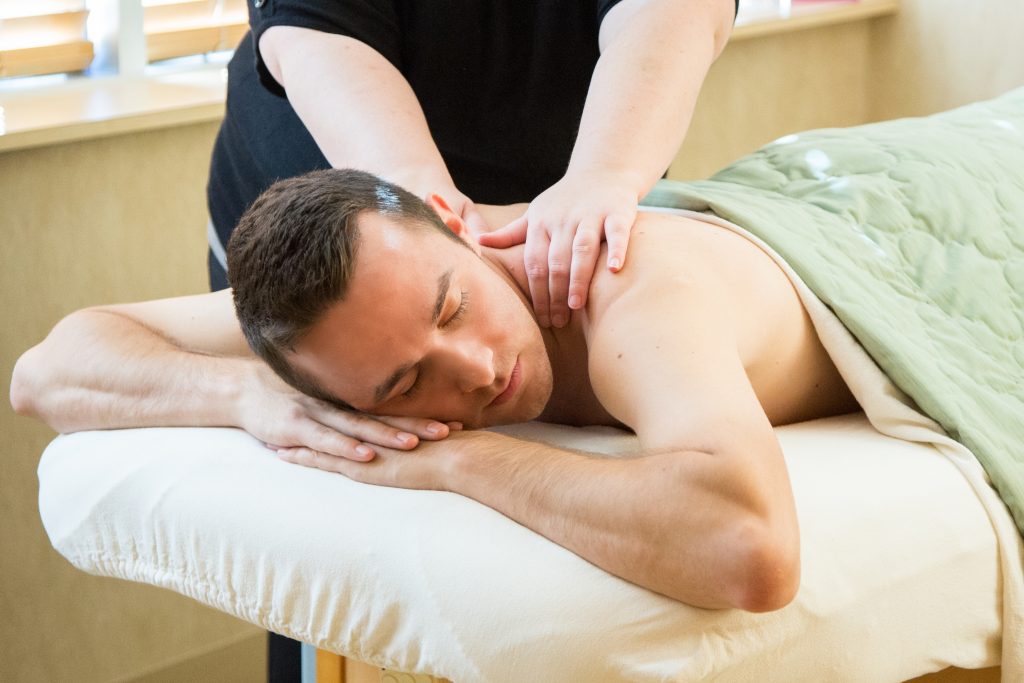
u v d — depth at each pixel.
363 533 0.99
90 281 2.04
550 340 1.20
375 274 1.00
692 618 0.90
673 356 1.02
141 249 2.09
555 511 0.95
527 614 0.91
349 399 1.06
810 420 1.31
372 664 1.01
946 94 2.88
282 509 1.04
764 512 0.89
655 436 0.97
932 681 1.17
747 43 2.77
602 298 1.11
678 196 1.34
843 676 0.98
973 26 2.78
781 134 2.90
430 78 1.53
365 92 1.37
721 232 1.24
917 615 1.03
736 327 1.13
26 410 1.29
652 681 0.89
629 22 1.37
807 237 1.31
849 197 1.42
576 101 1.57
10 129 1.88
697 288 1.10
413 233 1.04
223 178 1.76
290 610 1.01
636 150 1.23
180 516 1.09
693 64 1.33
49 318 2.00
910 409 1.17
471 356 1.04
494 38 1.52
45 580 2.07
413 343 1.01
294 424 1.12
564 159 1.61
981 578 1.07
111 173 2.03
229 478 1.10
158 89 2.20
